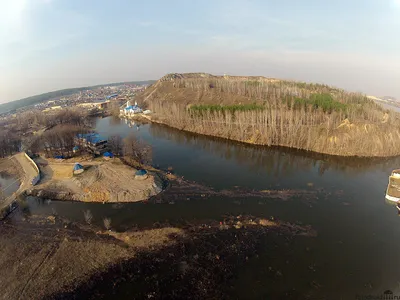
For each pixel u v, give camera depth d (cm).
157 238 4919
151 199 6350
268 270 4150
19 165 8369
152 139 12094
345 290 3803
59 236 5025
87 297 3703
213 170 8256
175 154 9869
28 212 5884
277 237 4931
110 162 8262
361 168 8275
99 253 4541
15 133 12344
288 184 7200
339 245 4719
